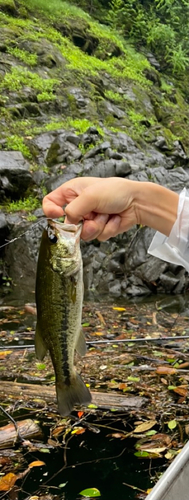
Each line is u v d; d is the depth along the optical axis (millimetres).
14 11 12594
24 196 7910
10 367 4148
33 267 6871
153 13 17453
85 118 10664
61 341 1898
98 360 4324
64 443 2971
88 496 2473
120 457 2824
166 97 14555
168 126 13234
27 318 5555
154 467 2719
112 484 2576
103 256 7164
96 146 8664
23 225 7273
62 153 8641
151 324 5453
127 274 7105
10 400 3498
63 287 1854
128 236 7352
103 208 1835
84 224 1879
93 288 6918
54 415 3297
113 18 16203
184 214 1817
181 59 16391
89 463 2770
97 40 14031
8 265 7020
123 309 6051
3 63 10609
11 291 6609
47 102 10305
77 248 1836
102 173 7926
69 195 1958
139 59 14953
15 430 3051
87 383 3811
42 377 3928
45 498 2465
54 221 1844
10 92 10031
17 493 2516
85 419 3250
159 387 3758
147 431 3092
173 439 2998
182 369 4125
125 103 12359
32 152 8773
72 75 11711
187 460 1566
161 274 6992
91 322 5480
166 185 8859
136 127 11492
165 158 10555
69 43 13016
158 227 1893
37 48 11641
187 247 1825
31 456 2836
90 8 16188
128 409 3379
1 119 9297
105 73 12930
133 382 3832
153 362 4297
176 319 5645
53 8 13742
